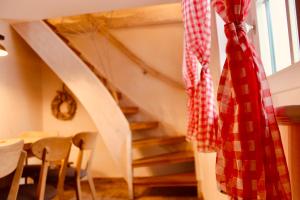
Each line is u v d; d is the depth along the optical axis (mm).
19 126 4141
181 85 4438
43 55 3789
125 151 3711
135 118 4629
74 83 3807
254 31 1691
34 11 3125
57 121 4766
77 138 2713
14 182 1691
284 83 1118
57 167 3053
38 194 1986
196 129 1918
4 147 1433
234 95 946
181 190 3959
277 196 884
